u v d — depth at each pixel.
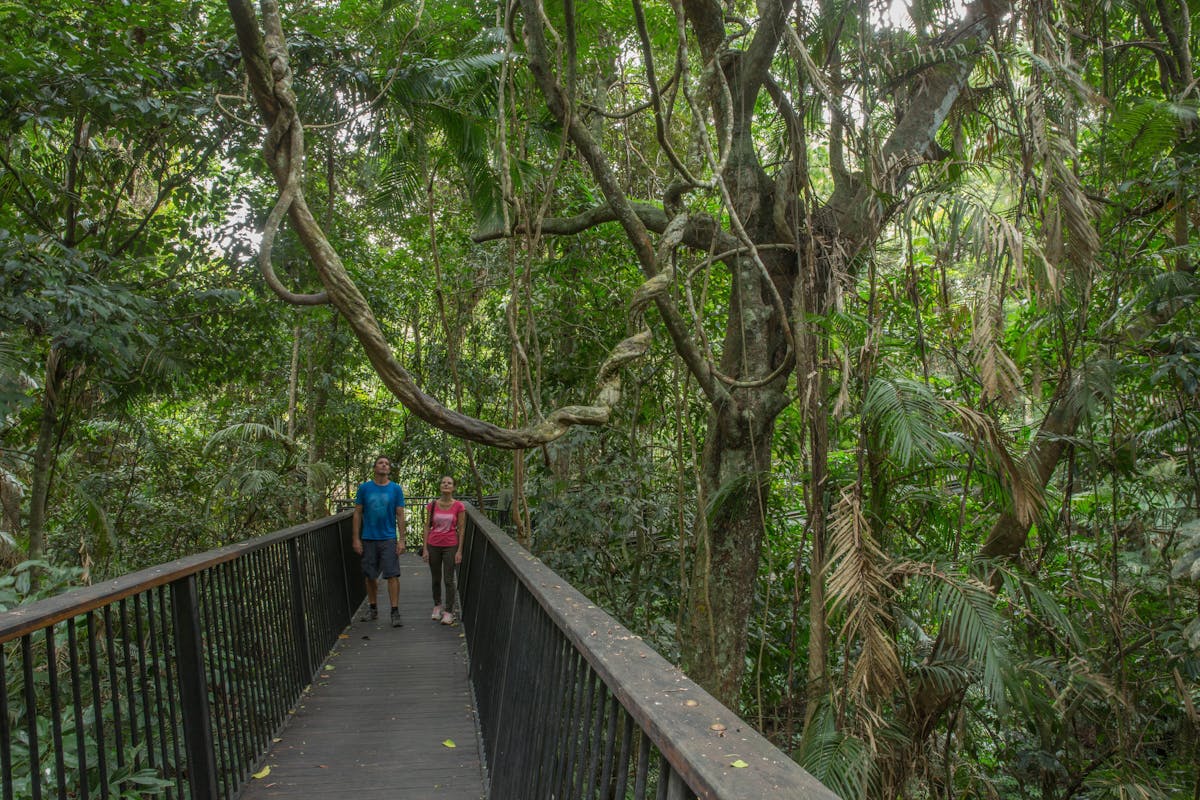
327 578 6.36
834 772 3.25
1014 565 4.73
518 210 3.46
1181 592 4.82
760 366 5.08
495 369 10.83
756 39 4.82
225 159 6.18
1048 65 3.57
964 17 4.84
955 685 4.14
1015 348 5.25
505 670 3.28
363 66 5.28
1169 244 4.74
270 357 7.32
